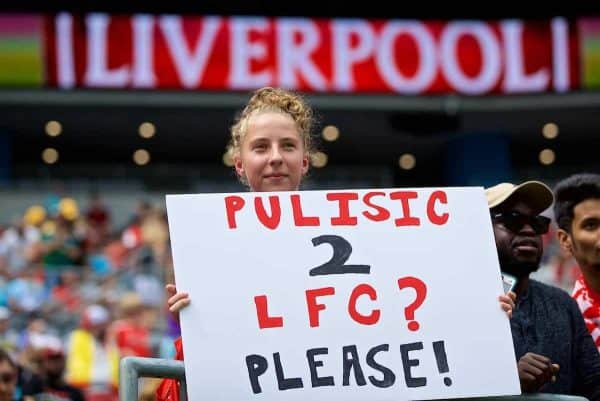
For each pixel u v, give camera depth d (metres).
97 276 28.80
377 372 6.37
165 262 30.30
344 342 6.38
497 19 47.84
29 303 26.45
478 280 6.60
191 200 6.50
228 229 6.48
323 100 40.44
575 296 8.90
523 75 41.09
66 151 45.72
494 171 43.75
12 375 12.89
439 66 40.88
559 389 7.44
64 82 40.03
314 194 6.61
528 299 7.66
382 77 40.56
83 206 40.03
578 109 41.59
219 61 40.12
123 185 45.06
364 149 45.78
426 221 6.66
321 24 40.38
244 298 6.38
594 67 41.09
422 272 6.57
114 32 40.19
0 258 28.80
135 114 41.91
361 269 6.52
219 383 6.24
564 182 8.90
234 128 7.46
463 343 6.49
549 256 31.58
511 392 6.46
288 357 6.32
